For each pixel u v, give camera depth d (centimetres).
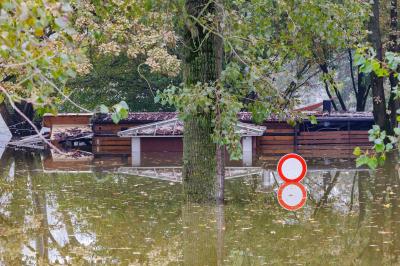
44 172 2598
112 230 1491
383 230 1462
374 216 1619
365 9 1756
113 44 2591
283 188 1978
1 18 682
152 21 1628
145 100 4391
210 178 1716
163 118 3538
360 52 923
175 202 1827
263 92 1664
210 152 1709
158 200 1864
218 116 1535
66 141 3625
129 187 2139
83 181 2303
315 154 3316
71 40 796
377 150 859
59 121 3675
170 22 1677
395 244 1336
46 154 3434
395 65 909
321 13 1661
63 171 2631
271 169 2673
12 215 1672
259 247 1323
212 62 1667
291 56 1758
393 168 2606
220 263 1212
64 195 1977
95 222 1577
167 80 4222
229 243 1363
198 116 1689
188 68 1672
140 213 1672
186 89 1490
